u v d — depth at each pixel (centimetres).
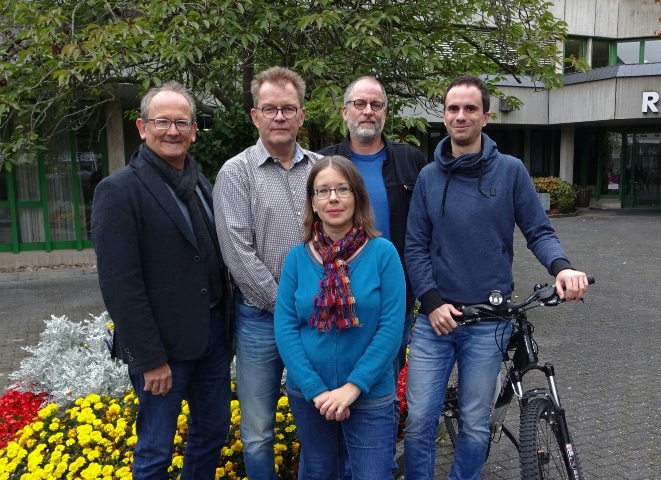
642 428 417
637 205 2116
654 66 1762
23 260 1121
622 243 1303
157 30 517
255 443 283
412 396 301
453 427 355
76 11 600
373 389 244
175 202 262
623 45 2034
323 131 561
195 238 267
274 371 284
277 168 283
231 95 636
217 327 281
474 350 290
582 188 2120
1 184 1107
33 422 350
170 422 265
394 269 246
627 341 627
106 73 598
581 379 516
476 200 288
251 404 282
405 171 320
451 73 620
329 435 254
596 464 368
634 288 879
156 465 262
